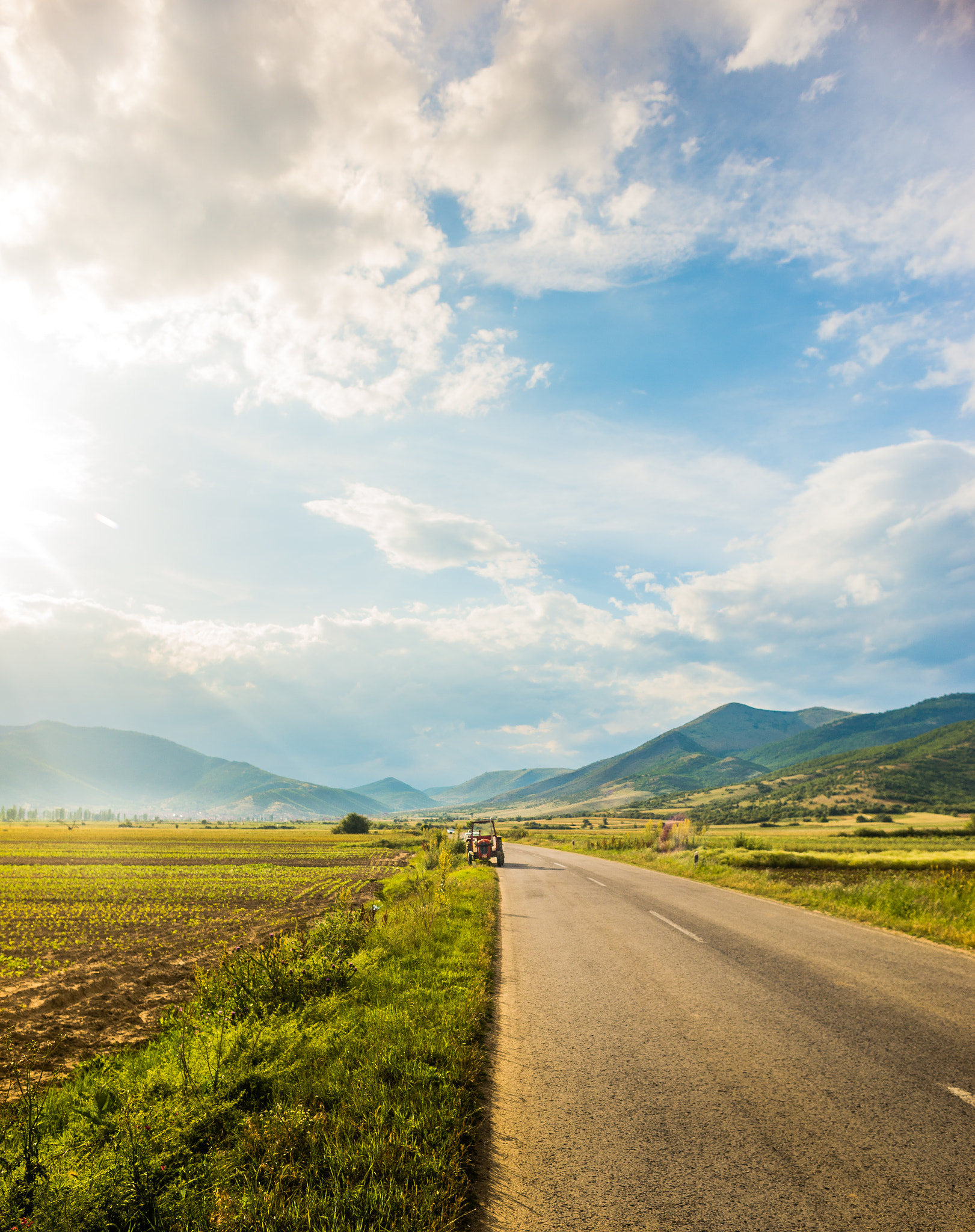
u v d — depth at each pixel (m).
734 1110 4.82
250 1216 3.65
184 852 71.50
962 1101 4.84
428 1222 3.52
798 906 15.73
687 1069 5.64
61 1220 3.60
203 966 13.52
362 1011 7.43
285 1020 6.95
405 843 90.50
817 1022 6.73
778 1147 4.27
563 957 10.45
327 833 155.38
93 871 45.88
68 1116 5.24
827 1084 5.20
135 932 19.19
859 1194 3.70
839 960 9.58
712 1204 3.67
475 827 44.03
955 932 11.16
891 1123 4.53
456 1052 5.87
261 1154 4.36
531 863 36.44
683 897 17.83
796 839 83.50
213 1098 5.11
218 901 27.69
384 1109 4.74
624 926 13.19
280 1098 5.23
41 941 17.88
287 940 9.97
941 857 37.53
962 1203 3.58
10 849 76.81
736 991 8.05
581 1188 3.88
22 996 11.49
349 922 11.59
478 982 8.55
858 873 25.33
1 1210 3.67
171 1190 3.89
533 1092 5.27
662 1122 4.68
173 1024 8.03
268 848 80.88
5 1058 7.79
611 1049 6.20
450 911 14.83
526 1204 3.72
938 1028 6.47
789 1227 3.44
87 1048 8.18
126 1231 3.65
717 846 40.94
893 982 8.27
